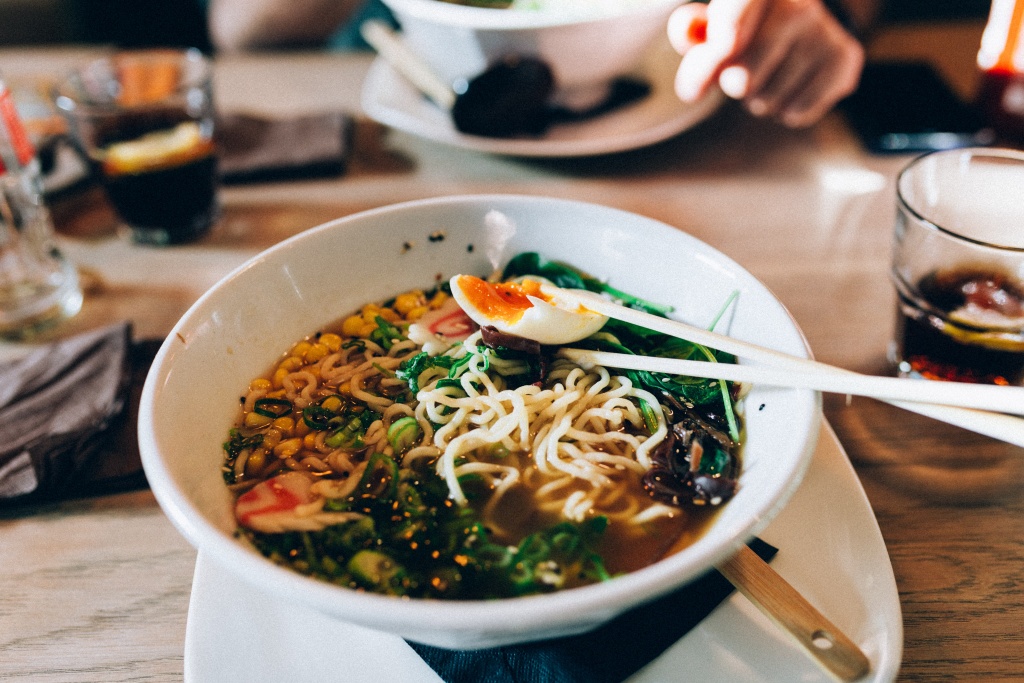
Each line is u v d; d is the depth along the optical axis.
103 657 0.23
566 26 0.41
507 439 0.27
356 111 0.52
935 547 0.26
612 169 0.46
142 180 0.39
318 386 0.29
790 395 0.24
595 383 0.29
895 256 0.32
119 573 0.26
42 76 0.55
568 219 0.30
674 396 0.28
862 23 0.58
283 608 0.22
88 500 0.28
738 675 0.21
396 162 0.47
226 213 0.43
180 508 0.20
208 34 0.89
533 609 0.18
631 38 0.44
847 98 0.50
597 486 0.26
